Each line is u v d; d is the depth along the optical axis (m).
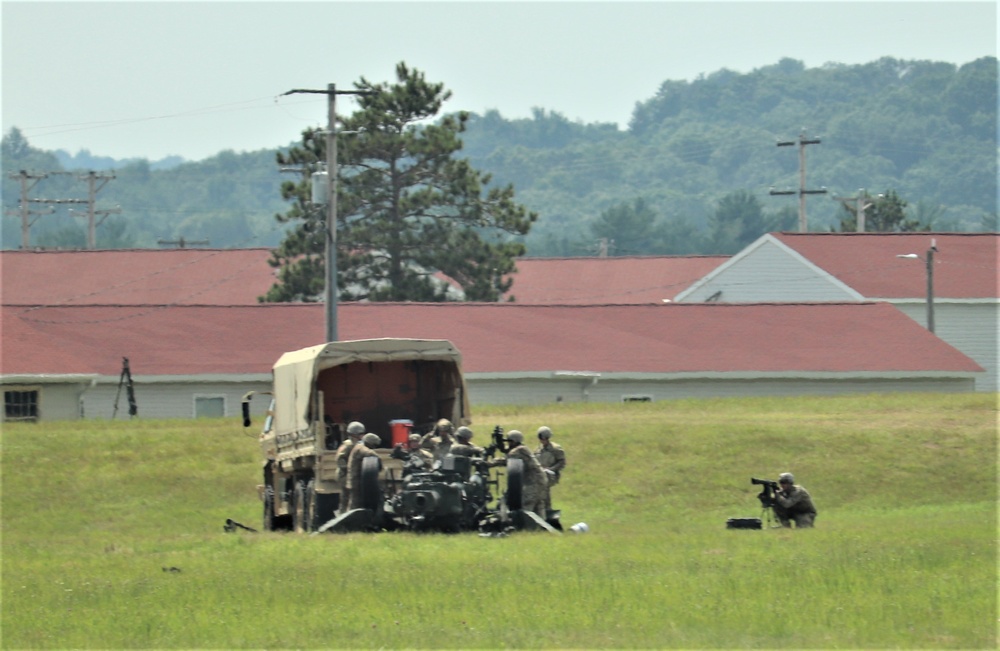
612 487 120.62
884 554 68.69
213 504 116.81
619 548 73.31
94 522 109.44
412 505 79.94
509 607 54.97
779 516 91.31
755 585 59.41
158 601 58.41
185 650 49.06
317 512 86.69
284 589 60.09
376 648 48.50
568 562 67.06
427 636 50.09
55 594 61.06
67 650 49.69
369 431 95.88
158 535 94.81
